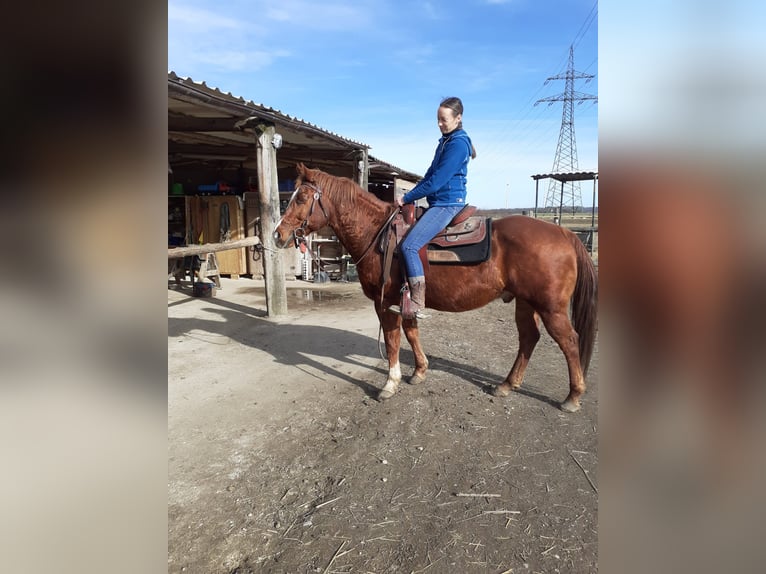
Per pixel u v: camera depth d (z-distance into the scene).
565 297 3.04
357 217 3.42
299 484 2.44
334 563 1.89
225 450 2.78
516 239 3.07
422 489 2.38
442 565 1.87
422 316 3.18
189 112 5.39
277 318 6.04
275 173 5.89
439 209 3.15
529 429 3.00
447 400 3.46
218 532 2.07
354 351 4.68
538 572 1.83
